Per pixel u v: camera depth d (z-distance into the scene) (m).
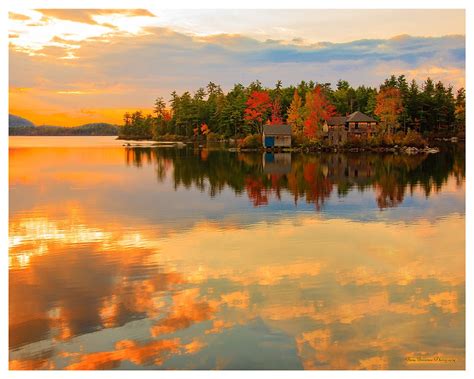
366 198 33.19
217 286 15.92
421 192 35.75
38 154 74.88
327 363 11.48
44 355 11.94
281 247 20.52
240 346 12.16
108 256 19.31
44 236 22.59
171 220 26.05
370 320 13.45
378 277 16.75
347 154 75.81
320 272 17.28
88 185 40.31
